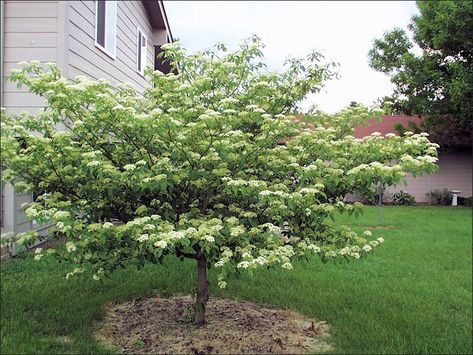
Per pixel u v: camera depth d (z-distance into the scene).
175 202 3.83
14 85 6.77
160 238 3.05
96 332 4.12
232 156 3.47
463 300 5.50
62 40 6.80
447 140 17.53
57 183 3.67
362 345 3.98
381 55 18.20
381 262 7.17
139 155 3.63
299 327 4.39
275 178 3.88
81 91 3.25
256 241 3.63
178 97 3.74
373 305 5.06
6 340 3.76
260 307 4.91
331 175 3.48
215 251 3.55
